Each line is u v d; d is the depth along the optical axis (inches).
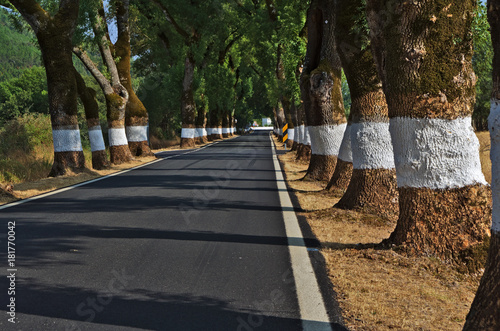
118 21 970.1
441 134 211.0
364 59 331.9
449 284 187.6
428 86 209.6
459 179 211.5
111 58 872.3
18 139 983.6
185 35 1441.9
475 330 114.3
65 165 625.3
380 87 331.0
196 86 1670.8
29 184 515.5
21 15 653.3
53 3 709.3
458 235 209.5
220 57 1994.3
